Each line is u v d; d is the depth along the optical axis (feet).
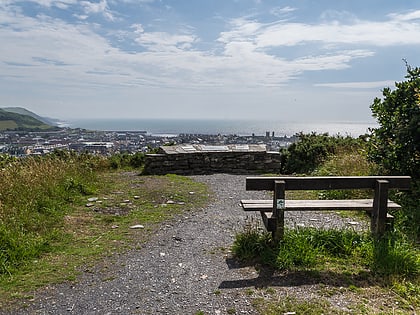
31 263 14.56
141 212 22.40
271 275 13.05
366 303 11.02
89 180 29.60
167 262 14.65
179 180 33.73
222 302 11.32
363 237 15.44
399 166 22.85
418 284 12.11
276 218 14.67
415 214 19.20
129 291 12.24
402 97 23.24
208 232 18.58
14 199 20.44
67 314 10.87
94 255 15.44
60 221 19.70
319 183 14.96
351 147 37.68
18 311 11.02
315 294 11.60
